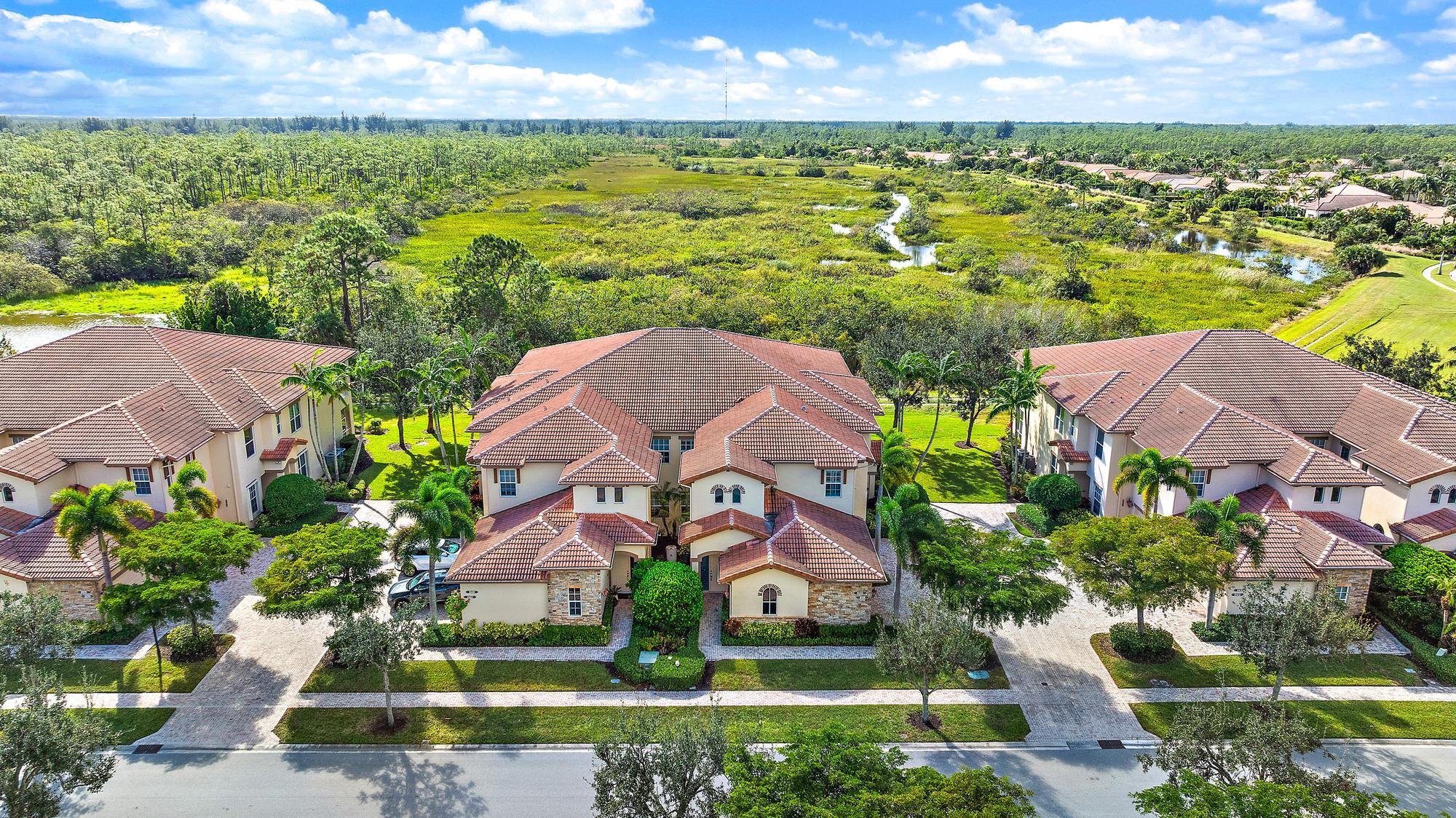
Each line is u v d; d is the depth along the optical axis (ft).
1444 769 103.09
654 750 84.53
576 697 116.57
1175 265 406.82
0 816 79.71
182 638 123.13
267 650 126.00
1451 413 159.02
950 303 311.88
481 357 223.92
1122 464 143.74
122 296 365.81
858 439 153.79
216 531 121.90
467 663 123.65
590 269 389.60
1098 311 311.27
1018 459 190.19
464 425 222.07
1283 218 539.29
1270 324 322.14
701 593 131.13
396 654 105.40
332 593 111.45
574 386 162.40
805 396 163.02
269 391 172.96
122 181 501.56
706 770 82.43
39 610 103.45
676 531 154.20
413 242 440.04
